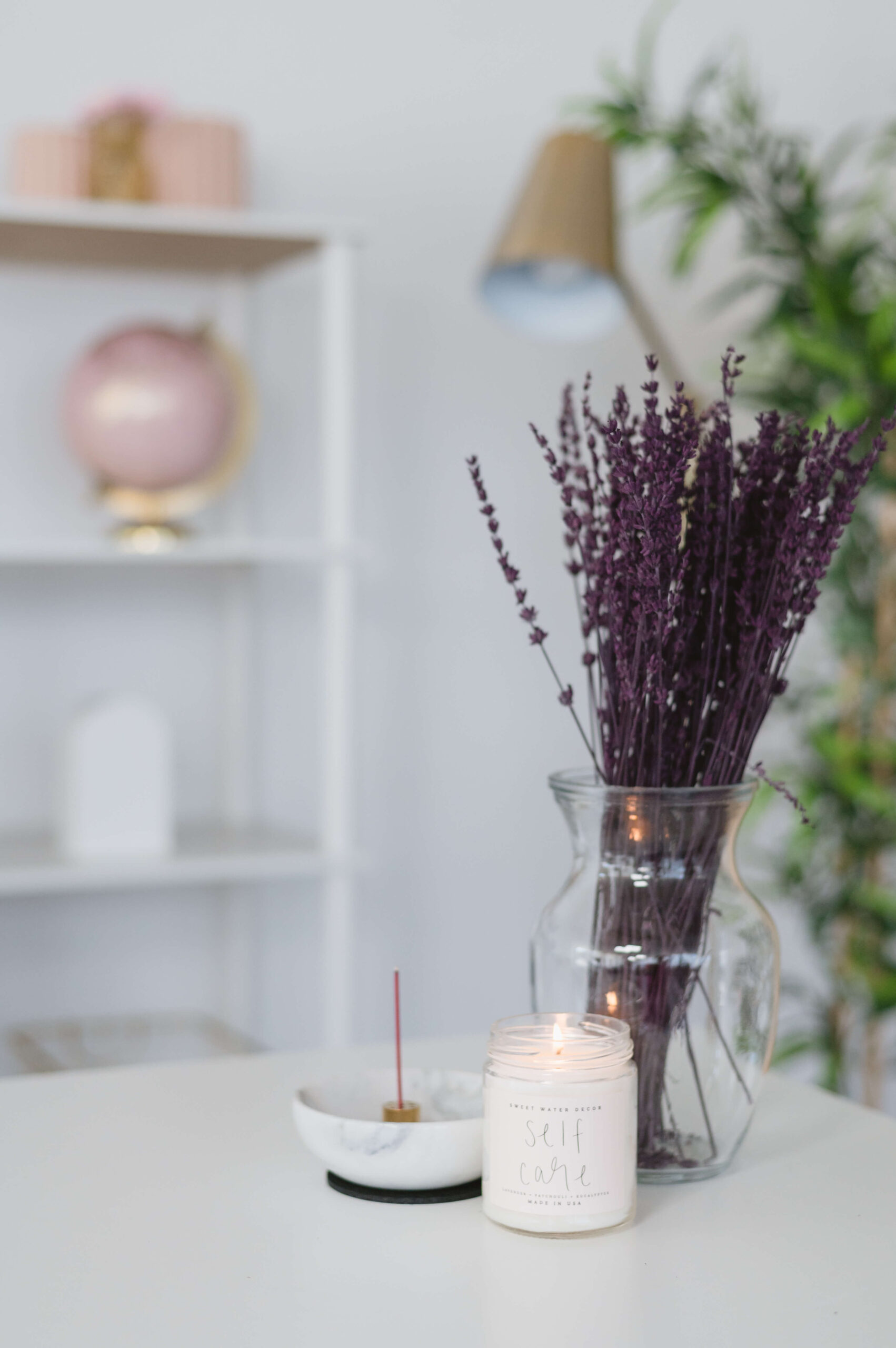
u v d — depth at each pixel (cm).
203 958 245
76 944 237
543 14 259
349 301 212
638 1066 90
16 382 229
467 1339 68
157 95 207
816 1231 82
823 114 278
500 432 258
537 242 197
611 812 89
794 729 265
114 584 238
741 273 273
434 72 252
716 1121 90
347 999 218
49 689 234
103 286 234
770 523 90
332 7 246
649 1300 73
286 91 244
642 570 83
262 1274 76
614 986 90
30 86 228
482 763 260
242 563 241
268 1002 249
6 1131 99
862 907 246
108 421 209
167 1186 89
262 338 244
